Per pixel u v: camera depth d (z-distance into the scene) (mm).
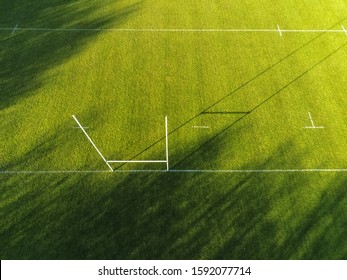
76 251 7766
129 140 9438
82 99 10234
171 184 8688
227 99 10289
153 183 8703
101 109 10023
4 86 10477
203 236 7969
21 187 8609
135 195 8523
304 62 11242
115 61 11180
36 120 9766
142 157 9133
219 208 8352
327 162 9086
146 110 10023
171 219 8180
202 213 8273
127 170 8898
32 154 9125
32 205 8359
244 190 8617
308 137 9523
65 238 7918
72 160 9047
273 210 8336
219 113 9984
